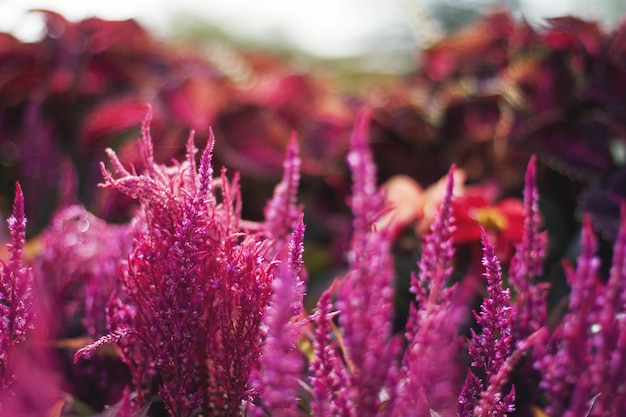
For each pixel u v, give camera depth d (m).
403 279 0.70
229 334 0.41
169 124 0.99
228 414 0.43
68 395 0.49
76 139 1.06
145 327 0.41
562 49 0.98
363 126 0.36
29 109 1.07
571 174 0.90
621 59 0.94
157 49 1.20
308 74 1.31
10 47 1.13
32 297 0.47
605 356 0.34
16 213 0.40
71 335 0.60
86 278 0.60
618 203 0.77
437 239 0.41
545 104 0.98
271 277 0.40
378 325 0.33
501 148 1.00
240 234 0.41
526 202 0.45
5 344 0.40
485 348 0.40
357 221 0.35
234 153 1.00
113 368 0.52
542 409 0.47
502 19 1.12
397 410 0.34
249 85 1.20
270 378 0.33
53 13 1.14
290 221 0.48
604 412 0.34
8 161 1.08
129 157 0.91
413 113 1.07
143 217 0.46
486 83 1.08
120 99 1.05
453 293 0.40
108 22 1.16
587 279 0.35
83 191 0.97
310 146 1.11
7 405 0.38
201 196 0.40
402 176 1.06
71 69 1.10
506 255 0.66
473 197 0.70
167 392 0.41
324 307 0.37
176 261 0.40
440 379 0.34
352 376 0.34
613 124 0.92
